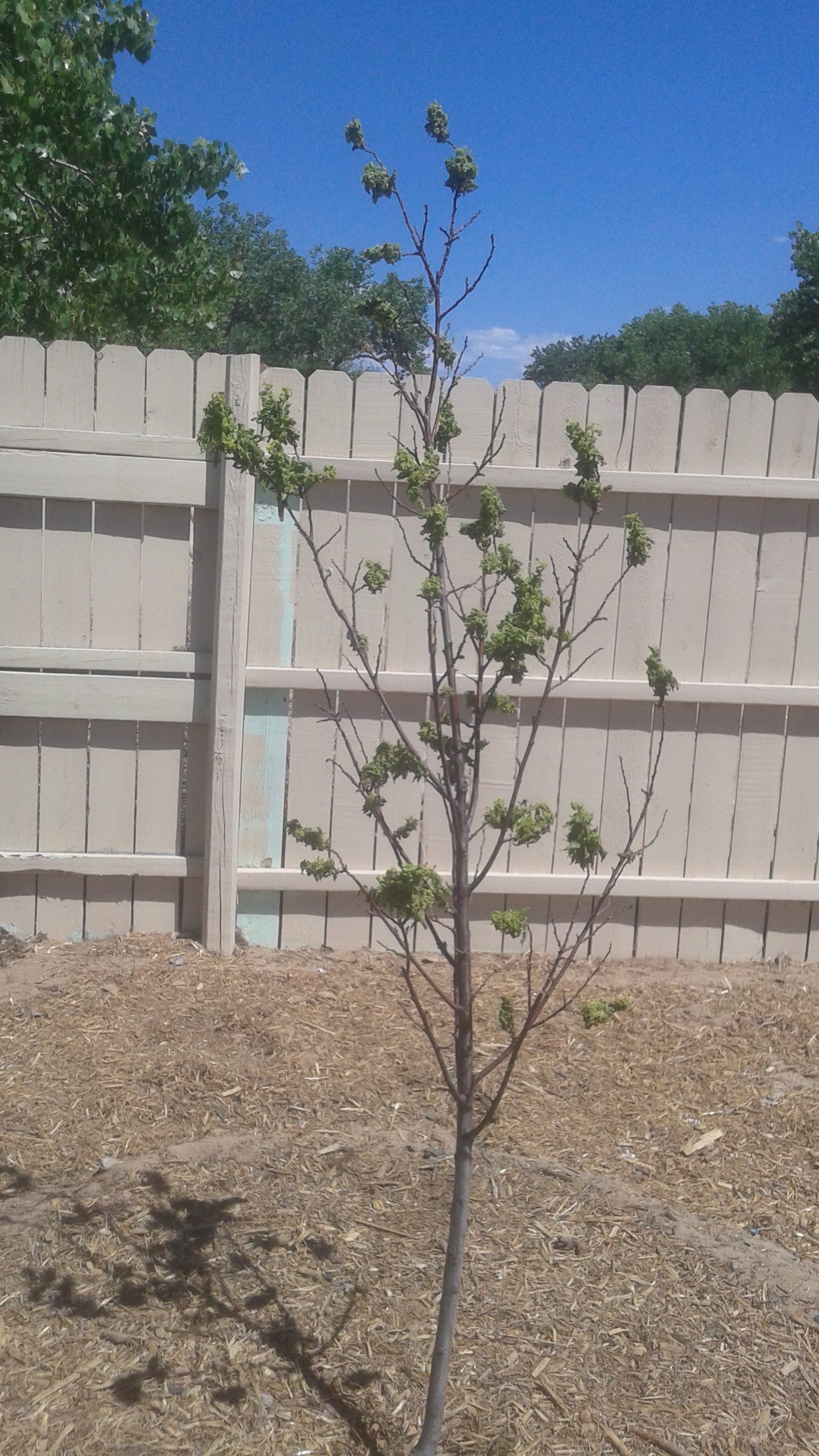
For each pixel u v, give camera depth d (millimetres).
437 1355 2293
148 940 4809
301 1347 2588
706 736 4871
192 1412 2408
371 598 4668
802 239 21703
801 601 4828
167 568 4625
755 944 5062
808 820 4969
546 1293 2785
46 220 6879
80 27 6777
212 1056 3947
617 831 4891
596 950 5004
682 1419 2436
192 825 4805
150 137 7129
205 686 4660
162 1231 2953
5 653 4547
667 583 4762
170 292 7438
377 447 4551
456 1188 2283
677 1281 2854
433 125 2350
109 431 4484
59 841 4746
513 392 4582
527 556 4676
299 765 4750
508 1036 4266
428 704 4746
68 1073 3783
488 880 4816
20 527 4539
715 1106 3857
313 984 4574
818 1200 3309
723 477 4660
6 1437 2318
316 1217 3035
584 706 4797
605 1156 3514
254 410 4453
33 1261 2826
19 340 4418
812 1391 2518
